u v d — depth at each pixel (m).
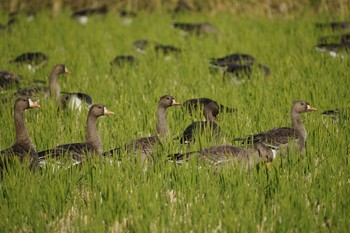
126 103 17.88
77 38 28.94
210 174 12.94
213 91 19.33
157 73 21.89
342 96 18.19
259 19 32.59
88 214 11.44
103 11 34.22
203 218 11.10
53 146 15.02
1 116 17.31
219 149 13.45
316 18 32.12
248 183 12.70
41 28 31.53
